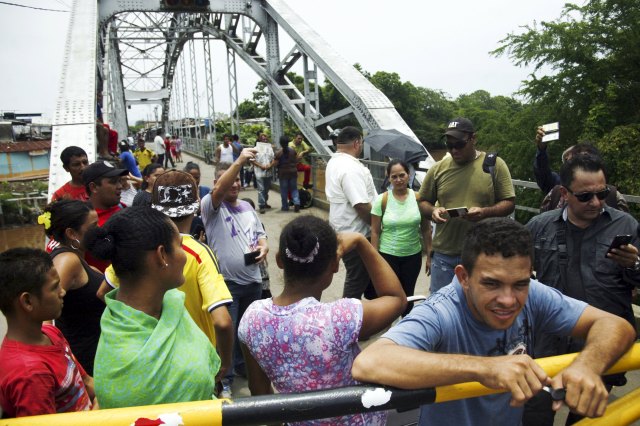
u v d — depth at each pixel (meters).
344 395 1.24
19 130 26.86
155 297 1.64
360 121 11.02
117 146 9.71
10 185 15.80
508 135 19.50
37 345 1.79
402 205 4.23
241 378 3.90
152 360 1.51
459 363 1.24
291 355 1.64
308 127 14.31
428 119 43.34
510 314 1.43
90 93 8.91
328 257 1.72
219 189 3.40
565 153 3.30
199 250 2.49
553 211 2.64
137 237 1.58
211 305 2.40
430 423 1.61
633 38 16.45
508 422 1.63
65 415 1.16
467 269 1.47
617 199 3.13
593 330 1.48
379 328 1.77
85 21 12.36
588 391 1.23
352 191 4.30
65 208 2.58
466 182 3.72
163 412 1.16
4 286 1.72
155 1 15.70
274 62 16.61
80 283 2.52
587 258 2.45
